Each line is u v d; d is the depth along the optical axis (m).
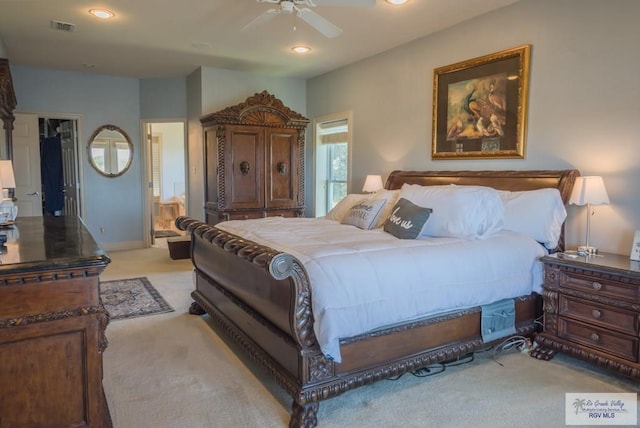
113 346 3.08
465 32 4.02
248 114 5.49
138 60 5.50
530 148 3.55
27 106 5.93
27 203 5.86
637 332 2.45
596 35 3.08
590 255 2.90
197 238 3.72
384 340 2.34
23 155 5.81
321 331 2.07
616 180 3.01
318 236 3.04
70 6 3.69
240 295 2.82
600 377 2.62
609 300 2.56
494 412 2.23
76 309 1.72
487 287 2.72
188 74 6.29
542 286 2.95
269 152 5.68
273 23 4.08
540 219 3.16
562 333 2.82
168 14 3.87
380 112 5.13
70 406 1.75
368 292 2.23
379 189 4.79
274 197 5.76
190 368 2.74
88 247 1.96
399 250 2.53
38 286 1.65
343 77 5.74
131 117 6.67
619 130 2.98
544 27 3.40
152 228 7.05
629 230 2.96
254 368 2.75
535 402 2.33
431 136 4.44
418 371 2.71
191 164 6.46
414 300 2.40
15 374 1.65
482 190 3.19
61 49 5.00
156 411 2.23
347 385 2.19
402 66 4.77
